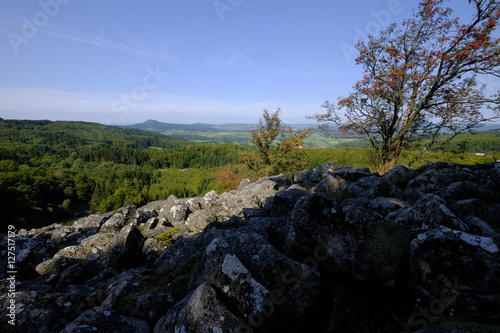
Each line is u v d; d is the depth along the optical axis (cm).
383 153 1806
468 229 496
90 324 383
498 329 316
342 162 2795
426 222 521
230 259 435
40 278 914
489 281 380
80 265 949
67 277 890
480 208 627
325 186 1182
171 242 1138
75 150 15750
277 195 947
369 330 371
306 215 536
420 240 443
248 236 525
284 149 2477
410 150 1781
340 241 496
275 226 696
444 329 335
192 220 1357
